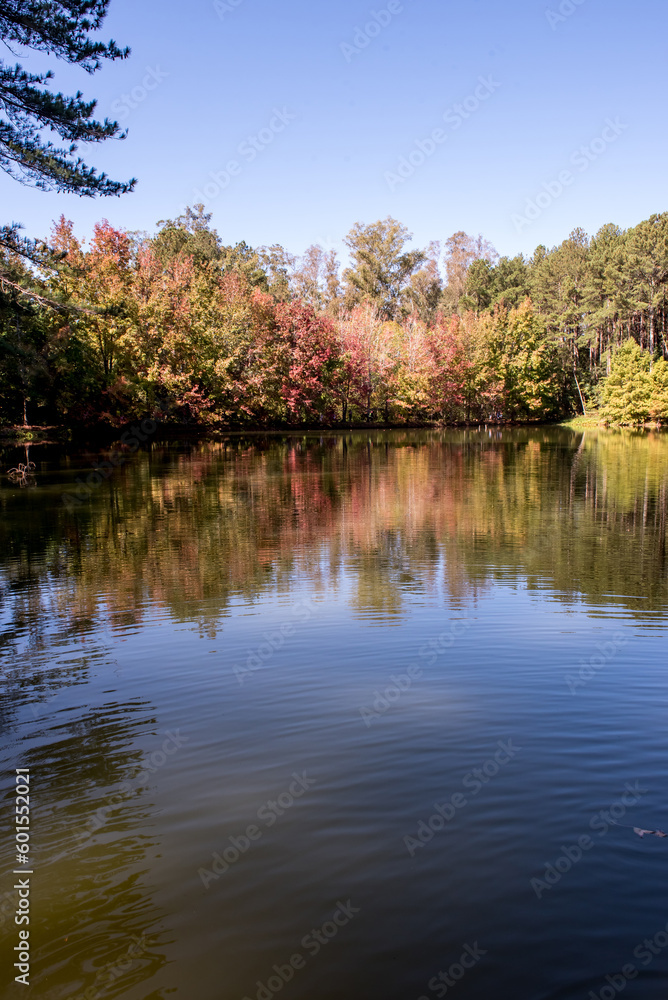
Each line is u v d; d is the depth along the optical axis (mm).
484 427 59281
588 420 59656
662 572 10305
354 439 44031
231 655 6887
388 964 2742
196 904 3143
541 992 2576
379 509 16578
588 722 5023
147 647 7223
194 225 75250
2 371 27141
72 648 7223
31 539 13516
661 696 5562
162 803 4051
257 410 54094
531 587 9516
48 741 5020
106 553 12148
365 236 77250
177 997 2623
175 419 45031
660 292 55344
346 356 58312
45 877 3391
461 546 12289
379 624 7863
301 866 3377
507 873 3268
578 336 67188
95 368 36406
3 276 18922
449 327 64062
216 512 16469
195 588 9727
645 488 19938
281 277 76500
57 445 33031
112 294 38156
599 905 3025
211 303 49750
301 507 17031
